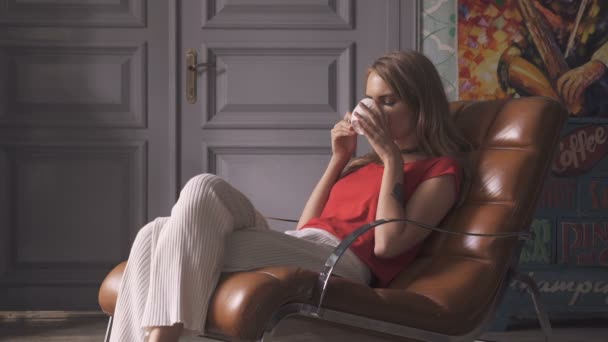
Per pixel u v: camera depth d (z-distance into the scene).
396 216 1.81
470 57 3.58
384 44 3.64
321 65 3.65
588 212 3.27
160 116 3.64
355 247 1.86
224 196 1.63
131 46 3.62
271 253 1.68
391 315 1.62
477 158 2.03
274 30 3.64
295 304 1.52
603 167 3.29
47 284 3.63
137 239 1.67
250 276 1.55
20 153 3.62
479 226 1.88
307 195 3.66
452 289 1.76
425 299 1.71
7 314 3.61
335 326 1.59
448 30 3.58
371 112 1.89
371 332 1.63
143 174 3.63
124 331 1.65
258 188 3.66
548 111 1.99
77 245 3.63
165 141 3.64
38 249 3.63
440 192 1.88
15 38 3.61
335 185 2.10
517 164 1.93
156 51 3.63
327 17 3.65
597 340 3.10
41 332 3.20
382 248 1.82
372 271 1.88
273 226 3.65
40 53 3.62
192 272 1.54
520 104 2.05
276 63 3.65
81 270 3.65
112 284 1.83
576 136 3.27
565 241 3.26
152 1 3.63
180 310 1.50
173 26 3.62
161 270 1.54
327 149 3.65
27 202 3.62
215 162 3.66
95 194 3.63
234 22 3.64
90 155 3.64
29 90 3.62
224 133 3.65
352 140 2.17
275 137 3.65
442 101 2.01
